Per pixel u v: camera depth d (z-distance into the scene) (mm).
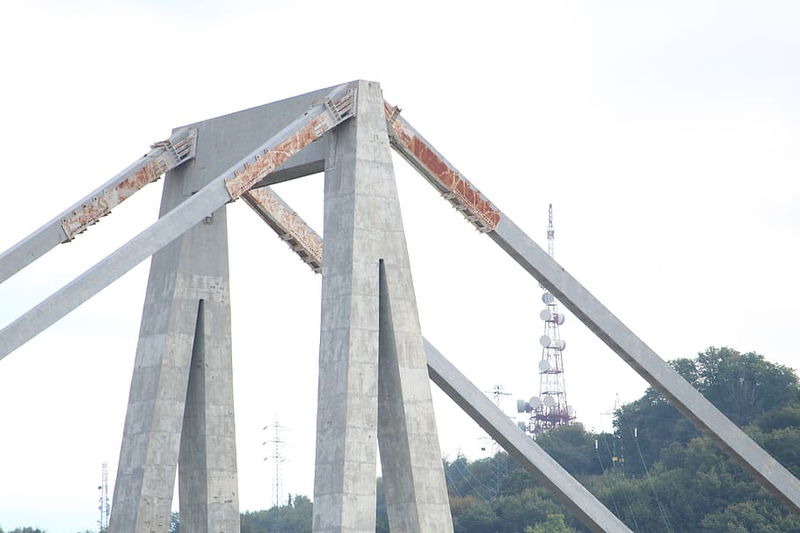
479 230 61344
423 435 56844
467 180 60750
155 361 61344
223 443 61844
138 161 61719
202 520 61469
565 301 62656
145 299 62781
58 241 58906
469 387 63000
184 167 62938
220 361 62344
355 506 54500
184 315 61719
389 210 57469
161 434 60500
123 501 60531
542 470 63938
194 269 62312
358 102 57812
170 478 60312
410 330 57219
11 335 50250
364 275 56375
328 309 56656
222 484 61594
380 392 57375
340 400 55250
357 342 55688
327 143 58406
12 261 57500
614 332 63281
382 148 57812
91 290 52156
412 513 56250
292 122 58906
